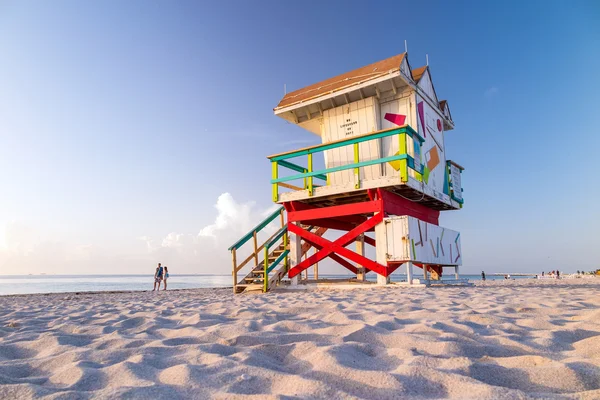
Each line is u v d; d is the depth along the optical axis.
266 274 10.06
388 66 10.19
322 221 11.61
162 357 2.29
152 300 8.05
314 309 4.72
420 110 10.73
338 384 1.73
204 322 3.81
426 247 9.84
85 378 1.90
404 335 2.70
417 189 9.50
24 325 4.19
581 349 2.28
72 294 11.73
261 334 2.94
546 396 1.49
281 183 11.45
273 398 1.50
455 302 5.38
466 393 1.57
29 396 1.62
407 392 1.62
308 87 12.29
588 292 7.47
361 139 9.42
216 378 1.84
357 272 12.18
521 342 2.49
